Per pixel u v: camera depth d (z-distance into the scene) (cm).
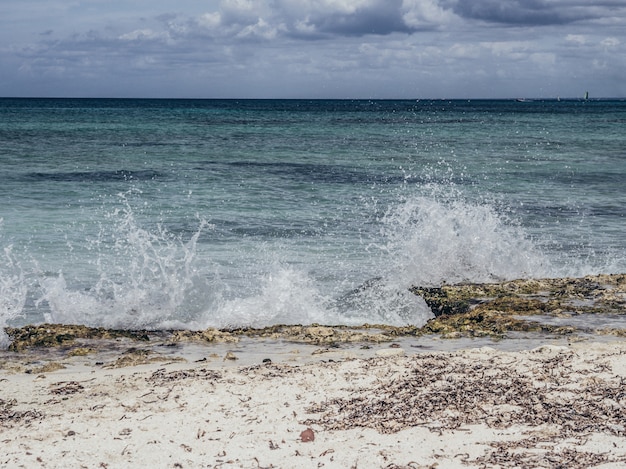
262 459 509
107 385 705
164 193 2122
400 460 500
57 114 8644
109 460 514
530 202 2114
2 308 1055
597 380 654
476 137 5156
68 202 1914
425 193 2250
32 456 522
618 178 2702
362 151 3788
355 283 1221
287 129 6050
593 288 1146
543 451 507
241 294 1140
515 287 1151
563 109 14325
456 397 621
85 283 1184
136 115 8788
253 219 1750
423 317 1085
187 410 611
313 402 621
